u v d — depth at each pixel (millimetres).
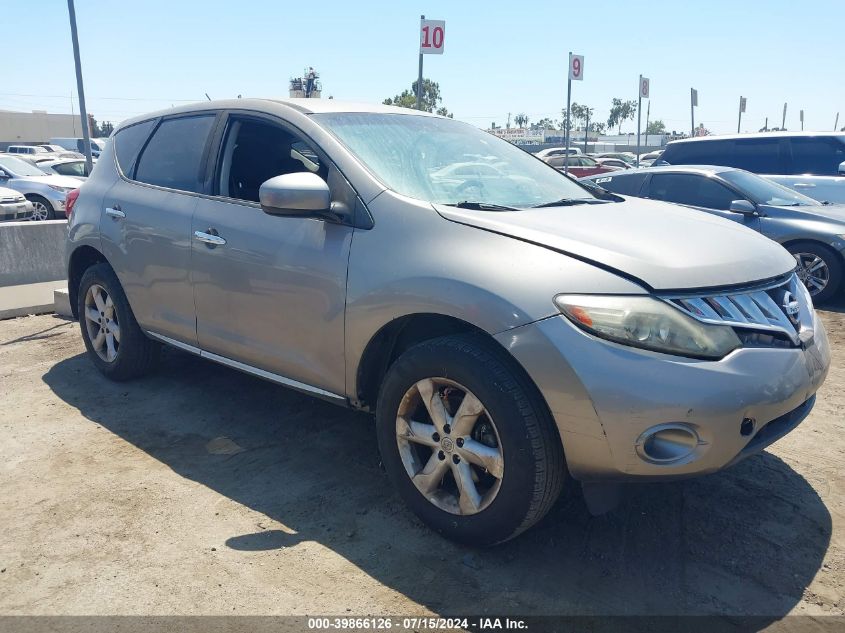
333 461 3766
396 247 3062
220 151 4020
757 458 3789
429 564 2877
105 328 4879
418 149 3707
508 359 2715
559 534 3080
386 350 3242
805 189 10148
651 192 8750
